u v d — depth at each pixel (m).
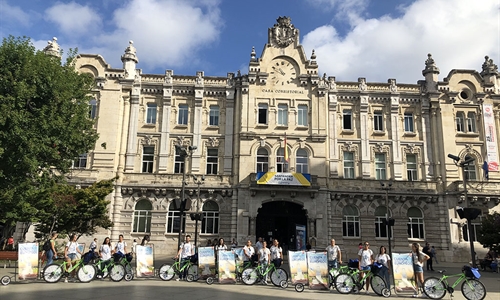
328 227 37.66
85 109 28.31
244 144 39.09
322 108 40.59
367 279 17.64
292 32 42.25
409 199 38.97
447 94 41.94
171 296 15.18
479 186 38.62
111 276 19.55
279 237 39.09
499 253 32.72
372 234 38.06
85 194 30.80
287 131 39.94
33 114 24.28
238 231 36.84
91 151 38.62
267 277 20.16
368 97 41.88
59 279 18.56
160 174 38.22
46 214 28.30
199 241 37.25
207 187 37.94
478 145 41.12
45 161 25.75
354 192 38.53
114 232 36.84
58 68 26.28
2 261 26.19
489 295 18.09
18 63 24.25
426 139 41.28
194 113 40.59
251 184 37.06
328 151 40.22
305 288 18.62
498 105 42.59
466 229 38.50
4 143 22.81
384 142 40.94
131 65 41.16
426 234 38.50
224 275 19.62
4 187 24.09
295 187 37.09
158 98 41.09
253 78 40.66
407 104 42.22
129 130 39.84
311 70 41.38
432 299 16.73
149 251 20.97
